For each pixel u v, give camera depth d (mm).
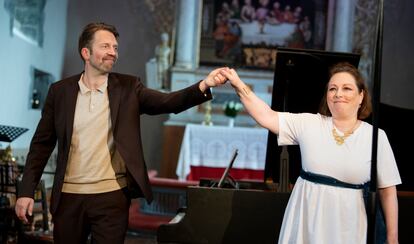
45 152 2668
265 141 8828
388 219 2369
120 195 2555
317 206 2318
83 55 2592
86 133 2537
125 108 2576
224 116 9859
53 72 9578
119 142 2508
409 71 10359
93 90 2578
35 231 4789
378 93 2006
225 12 10344
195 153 8836
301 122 2461
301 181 2420
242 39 10336
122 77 2686
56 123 2584
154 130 10492
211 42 10297
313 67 3068
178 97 2566
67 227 2529
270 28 10383
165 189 7402
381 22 1963
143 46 10477
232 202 2955
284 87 3170
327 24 10312
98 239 2512
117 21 10516
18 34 7676
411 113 3951
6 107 7191
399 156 3953
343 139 2365
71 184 2535
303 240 2334
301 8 10398
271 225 2920
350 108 2391
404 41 10375
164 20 10422
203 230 2953
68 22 10414
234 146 8844
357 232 2291
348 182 2332
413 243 3000
